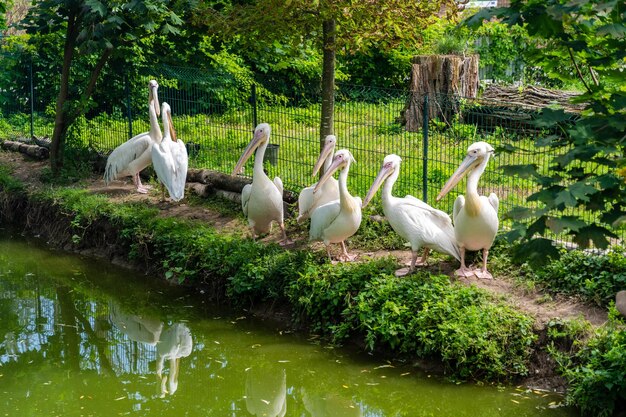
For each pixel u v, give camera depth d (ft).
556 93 56.39
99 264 41.73
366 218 36.50
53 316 36.22
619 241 30.81
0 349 32.76
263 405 27.86
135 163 44.98
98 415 26.96
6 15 81.87
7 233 47.78
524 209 15.37
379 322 28.66
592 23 16.70
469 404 25.88
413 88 58.03
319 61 69.92
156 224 40.29
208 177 44.21
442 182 39.68
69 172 50.31
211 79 54.95
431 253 33.22
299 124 45.44
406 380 27.43
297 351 30.53
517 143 41.52
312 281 31.86
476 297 28.58
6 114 63.10
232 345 31.83
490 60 70.44
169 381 29.68
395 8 33.50
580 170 15.76
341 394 27.86
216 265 35.88
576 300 27.91
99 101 57.26
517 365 26.32
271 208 35.94
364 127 44.75
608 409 23.82
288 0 32.24
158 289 37.93
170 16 45.24
